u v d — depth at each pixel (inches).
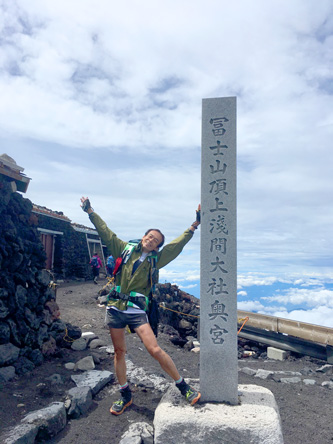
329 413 163.8
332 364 261.6
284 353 294.8
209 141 141.6
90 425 134.1
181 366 227.3
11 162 190.9
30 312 192.2
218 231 137.6
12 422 126.1
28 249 199.9
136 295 130.4
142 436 122.4
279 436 115.0
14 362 171.8
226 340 133.0
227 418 117.5
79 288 576.7
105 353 216.2
